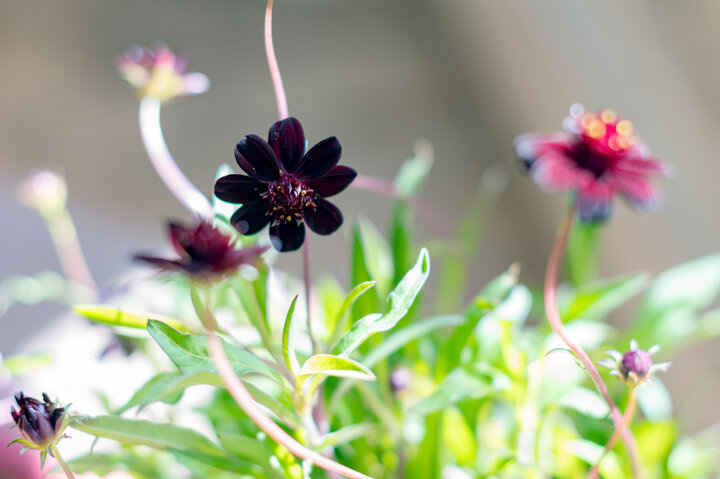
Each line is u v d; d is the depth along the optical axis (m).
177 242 0.44
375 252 0.67
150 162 1.18
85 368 0.59
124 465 0.56
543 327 0.63
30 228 1.07
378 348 0.55
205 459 0.52
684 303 0.66
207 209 0.55
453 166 1.16
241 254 0.44
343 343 0.49
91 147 1.18
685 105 0.86
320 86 1.22
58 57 1.23
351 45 1.26
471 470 0.59
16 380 0.62
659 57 0.87
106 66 1.23
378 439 0.60
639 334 0.66
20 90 1.21
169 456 0.59
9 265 0.99
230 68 1.23
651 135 0.90
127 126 1.20
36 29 1.24
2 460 0.58
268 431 0.46
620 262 0.97
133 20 1.26
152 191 1.15
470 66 1.17
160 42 1.23
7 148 1.16
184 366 0.48
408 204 0.65
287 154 0.48
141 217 1.10
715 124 0.84
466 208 1.12
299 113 1.19
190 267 0.44
